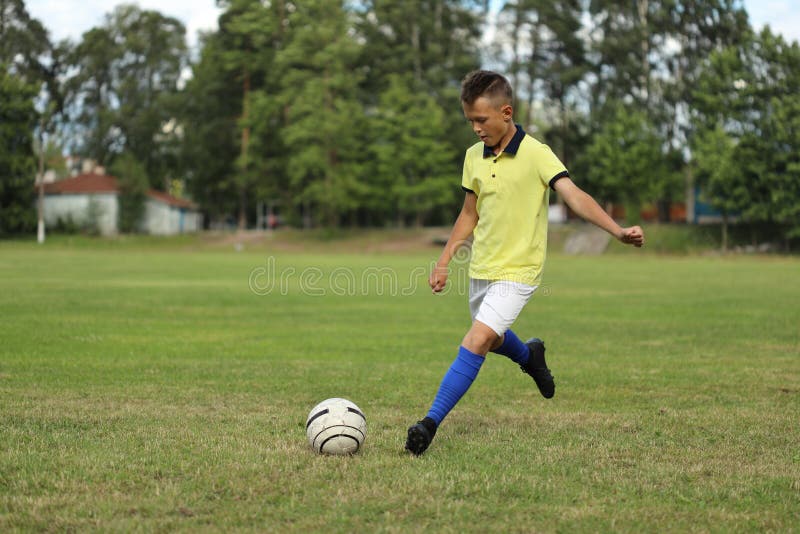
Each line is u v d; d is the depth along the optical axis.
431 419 6.29
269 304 22.42
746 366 11.62
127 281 31.14
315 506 4.92
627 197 75.62
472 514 4.79
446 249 7.22
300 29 80.62
